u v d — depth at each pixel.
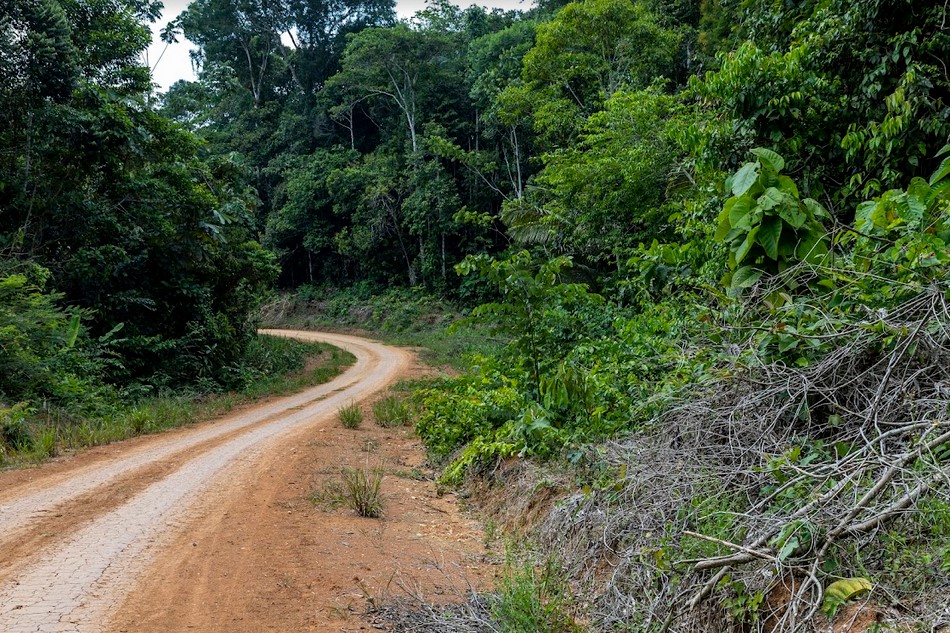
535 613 3.87
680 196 15.45
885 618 2.74
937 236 4.43
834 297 4.53
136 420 12.88
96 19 19.62
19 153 16.48
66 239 17.58
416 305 46.44
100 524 6.12
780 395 4.25
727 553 3.46
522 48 39.06
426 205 44.38
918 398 3.70
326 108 55.56
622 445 5.29
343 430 12.90
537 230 20.83
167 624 3.94
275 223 52.66
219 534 5.82
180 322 21.30
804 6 9.77
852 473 3.35
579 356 8.04
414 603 4.29
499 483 7.18
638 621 3.64
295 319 52.56
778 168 5.31
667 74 28.03
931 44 7.54
